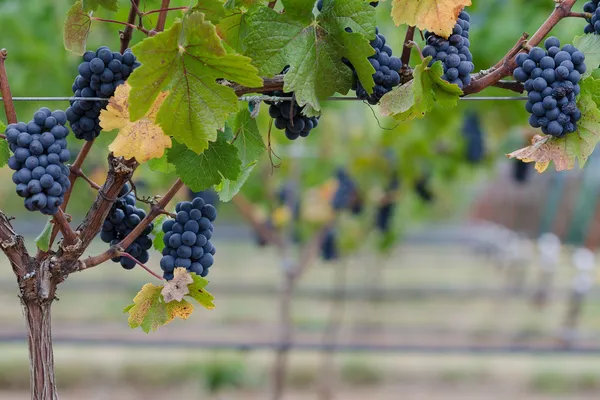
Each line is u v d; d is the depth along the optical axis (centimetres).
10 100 185
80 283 1208
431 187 819
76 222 1051
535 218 1226
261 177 712
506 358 1230
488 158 744
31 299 191
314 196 750
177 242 192
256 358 1111
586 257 908
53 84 532
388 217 760
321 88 193
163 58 164
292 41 188
